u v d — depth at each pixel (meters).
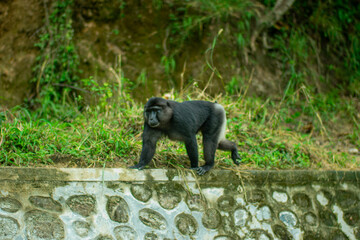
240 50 10.43
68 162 5.47
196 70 9.77
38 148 5.66
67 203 4.86
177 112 5.39
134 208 5.14
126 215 5.08
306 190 6.25
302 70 11.18
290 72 10.92
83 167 5.44
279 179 6.06
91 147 5.86
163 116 5.25
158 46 9.86
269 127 8.84
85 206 4.93
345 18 13.02
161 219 5.24
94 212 4.95
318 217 6.23
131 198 5.17
